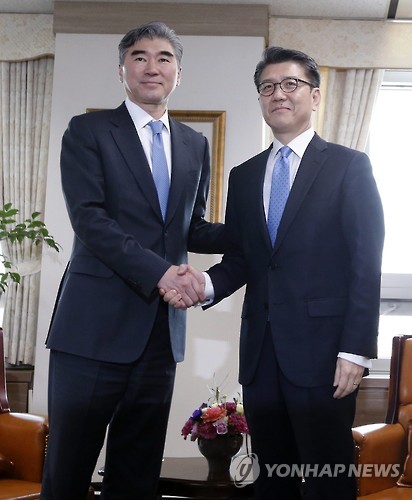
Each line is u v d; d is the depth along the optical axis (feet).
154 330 8.87
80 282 8.80
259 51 16.16
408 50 16.80
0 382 13.65
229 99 16.08
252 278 8.84
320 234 8.48
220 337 15.66
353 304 8.18
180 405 15.56
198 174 9.49
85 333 8.61
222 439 12.25
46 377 15.84
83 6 16.37
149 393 8.89
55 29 16.34
